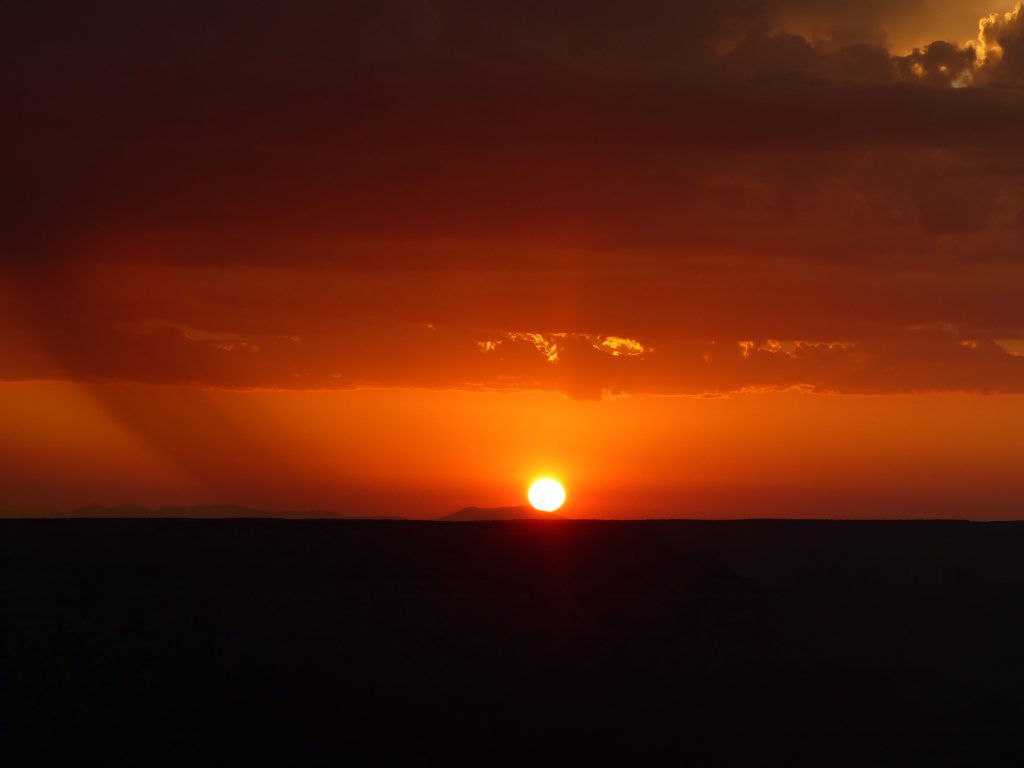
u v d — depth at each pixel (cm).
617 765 10100
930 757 11256
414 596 11362
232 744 9675
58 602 10469
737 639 11838
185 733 9694
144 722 9738
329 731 9956
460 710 10450
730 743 10638
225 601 10881
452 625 11256
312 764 9569
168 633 10494
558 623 11500
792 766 10556
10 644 10019
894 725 11644
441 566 11781
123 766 9331
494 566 11912
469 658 11000
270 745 9719
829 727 11256
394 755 9812
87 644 10206
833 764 10812
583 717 10612
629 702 10900
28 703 9656
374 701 10350
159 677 10119
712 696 11188
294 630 10812
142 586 10831
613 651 11350
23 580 10600
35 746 9369
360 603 11150
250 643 10612
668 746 10450
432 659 10894
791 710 11306
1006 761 11500
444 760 9888
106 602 10606
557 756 10075
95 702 9819
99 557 11094
